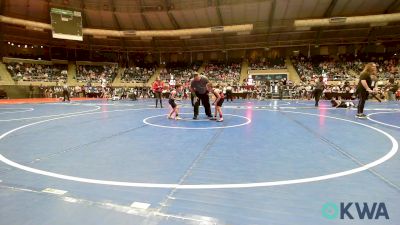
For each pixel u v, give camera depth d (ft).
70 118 35.14
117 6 112.06
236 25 110.93
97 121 31.68
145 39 129.18
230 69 129.70
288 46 128.98
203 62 140.77
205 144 18.28
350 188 10.09
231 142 18.86
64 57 134.41
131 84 128.06
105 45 134.92
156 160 14.33
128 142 19.21
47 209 8.64
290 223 7.63
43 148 17.38
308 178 11.23
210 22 114.01
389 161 13.62
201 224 7.68
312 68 118.01
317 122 29.04
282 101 78.28
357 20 99.96
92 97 114.73
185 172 12.26
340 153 15.38
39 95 108.06
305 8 100.32
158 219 7.98
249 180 11.10
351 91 82.48
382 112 39.27
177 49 137.69
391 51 121.39
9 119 34.24
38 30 115.44
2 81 103.91
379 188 10.06
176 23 117.19
